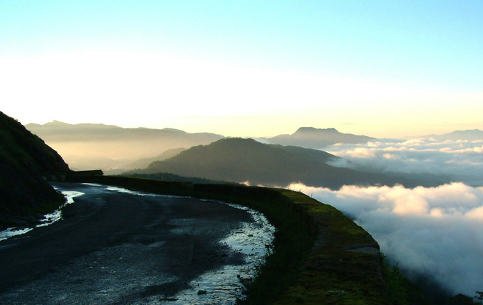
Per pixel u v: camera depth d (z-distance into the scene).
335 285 7.34
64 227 23.56
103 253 16.48
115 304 10.42
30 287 12.02
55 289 11.78
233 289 11.38
